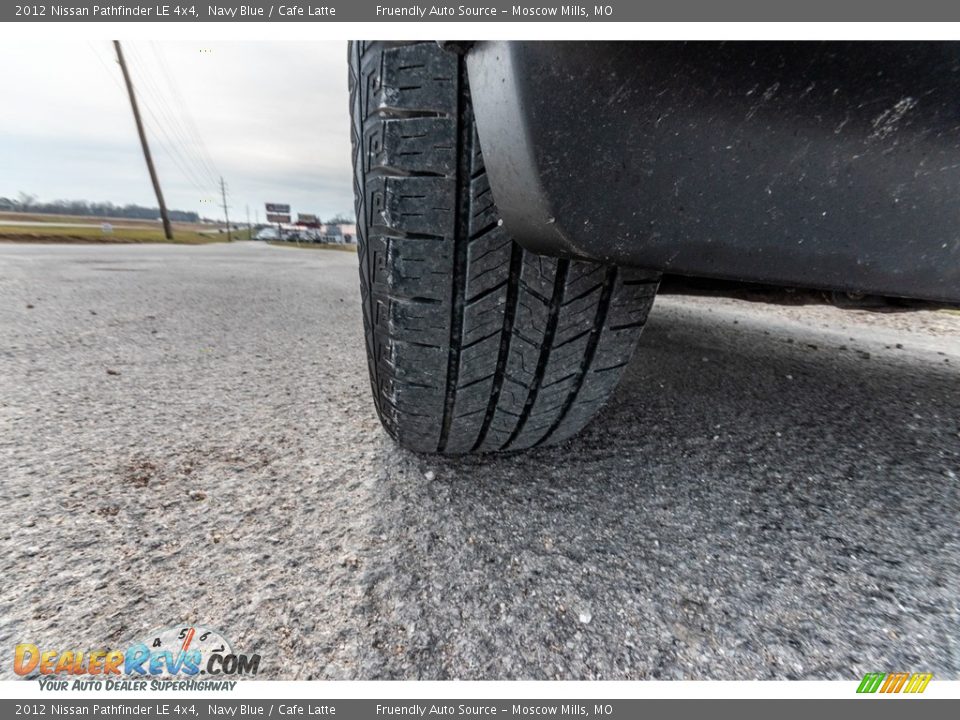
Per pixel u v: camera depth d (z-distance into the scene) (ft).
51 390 4.18
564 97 1.45
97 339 5.99
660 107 1.46
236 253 30.71
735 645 1.87
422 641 1.83
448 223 2.05
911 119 1.44
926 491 3.05
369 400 4.32
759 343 7.22
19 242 33.14
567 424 2.95
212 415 3.84
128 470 2.92
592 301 2.32
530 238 1.71
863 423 4.09
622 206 1.55
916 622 2.00
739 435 3.78
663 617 1.99
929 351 7.37
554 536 2.48
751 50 1.39
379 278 2.26
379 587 2.07
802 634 1.93
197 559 2.18
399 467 3.09
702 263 1.64
